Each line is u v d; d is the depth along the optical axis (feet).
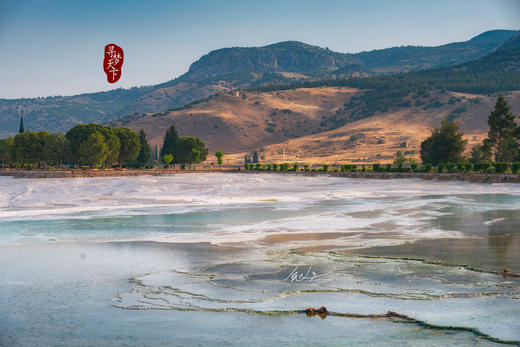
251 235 84.28
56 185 258.78
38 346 34.99
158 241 79.51
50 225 102.32
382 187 232.12
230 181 308.81
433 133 344.49
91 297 46.78
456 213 112.78
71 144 464.65
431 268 55.77
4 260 65.26
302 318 40.11
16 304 44.86
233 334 36.96
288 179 336.08
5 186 258.98
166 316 41.16
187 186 247.91
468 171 271.28
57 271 58.13
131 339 36.27
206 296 46.50
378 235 81.25
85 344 35.40
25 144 456.45
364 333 36.50
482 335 35.60
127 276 55.01
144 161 561.02
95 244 77.51
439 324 37.81
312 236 81.66
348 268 56.59
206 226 97.76
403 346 33.99
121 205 148.46
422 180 271.90
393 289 47.32
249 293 47.24
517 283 48.75
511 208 123.44
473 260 59.62
